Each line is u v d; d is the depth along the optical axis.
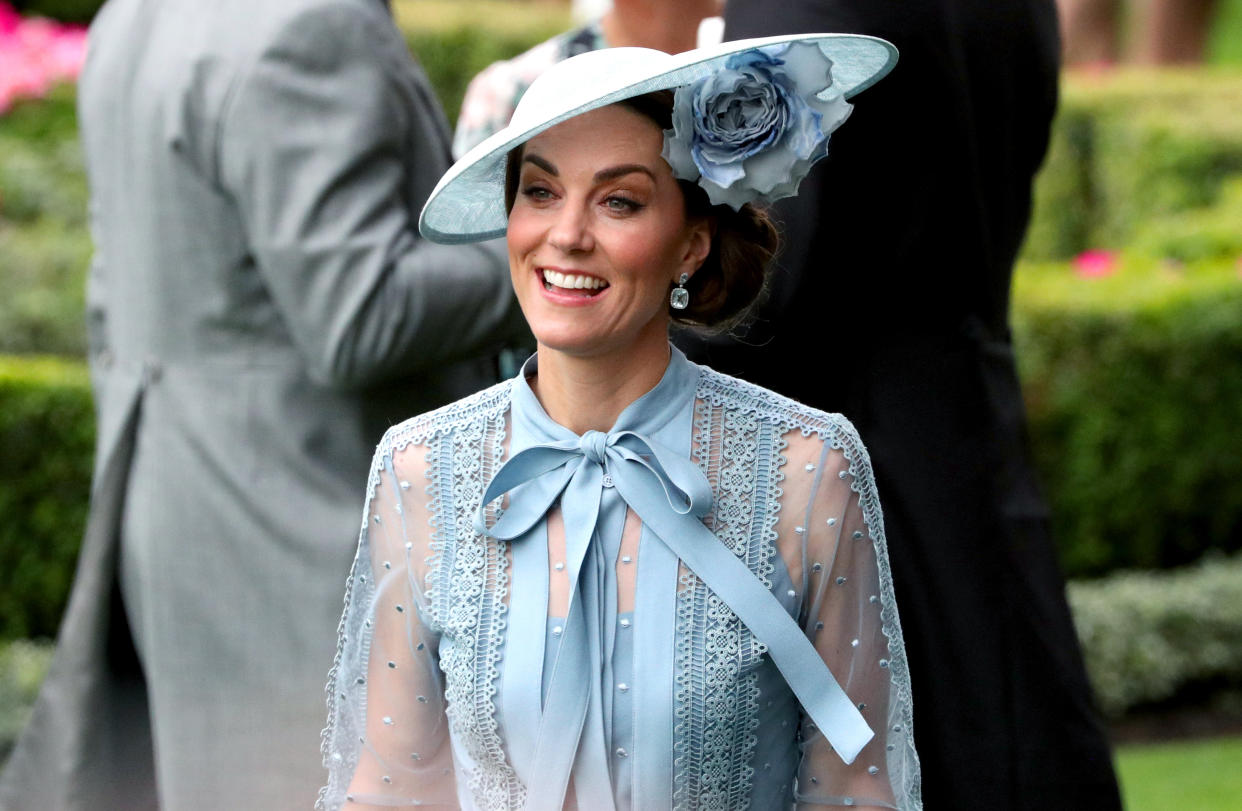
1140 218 23.52
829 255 6.78
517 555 5.14
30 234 17.95
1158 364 16.30
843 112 4.93
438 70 23.06
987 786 6.82
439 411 5.43
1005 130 7.23
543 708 5.00
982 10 6.98
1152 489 16.48
